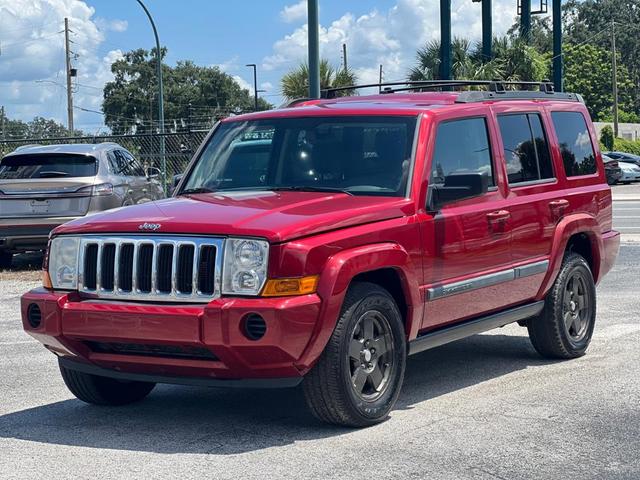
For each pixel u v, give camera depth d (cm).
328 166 698
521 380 762
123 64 9038
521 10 3750
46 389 760
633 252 1675
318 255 587
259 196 670
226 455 571
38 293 648
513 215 759
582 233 865
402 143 689
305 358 584
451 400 699
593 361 826
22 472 545
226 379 598
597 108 10438
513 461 550
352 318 604
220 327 570
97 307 607
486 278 725
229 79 9331
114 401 696
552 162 832
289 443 593
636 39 11506
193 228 592
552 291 822
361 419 616
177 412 681
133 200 1606
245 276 578
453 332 711
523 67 3497
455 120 727
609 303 1134
